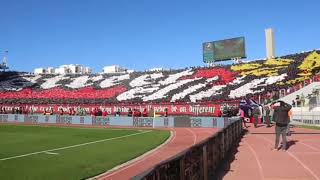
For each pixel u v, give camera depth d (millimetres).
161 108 64562
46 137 33469
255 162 16031
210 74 75562
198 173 10234
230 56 78438
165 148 25312
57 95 81000
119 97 75562
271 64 71188
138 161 19422
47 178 14602
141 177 5512
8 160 19422
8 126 50438
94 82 85625
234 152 19375
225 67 76875
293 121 45469
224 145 17344
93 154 21875
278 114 19922
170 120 48656
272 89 60188
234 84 67812
